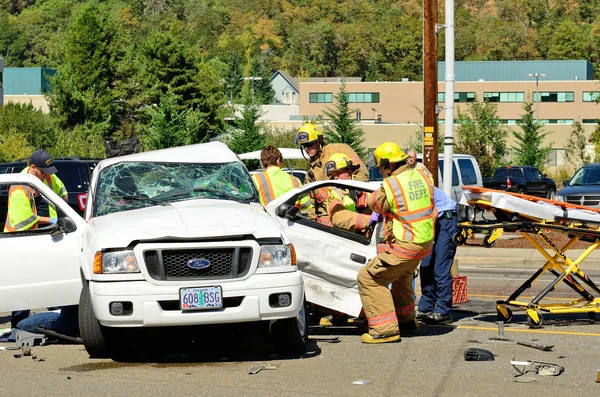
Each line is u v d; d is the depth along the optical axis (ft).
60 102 353.92
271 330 33.73
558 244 82.99
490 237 41.50
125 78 394.11
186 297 31.22
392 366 32.12
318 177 44.55
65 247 36.81
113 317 31.30
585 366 32.12
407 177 36.22
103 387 28.96
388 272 36.45
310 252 38.09
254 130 238.48
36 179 37.70
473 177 91.97
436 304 41.93
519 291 42.22
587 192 117.60
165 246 31.40
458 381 29.66
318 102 420.36
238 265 31.76
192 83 376.07
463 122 200.64
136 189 37.09
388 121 413.59
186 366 32.27
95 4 397.39
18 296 36.27
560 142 322.75
